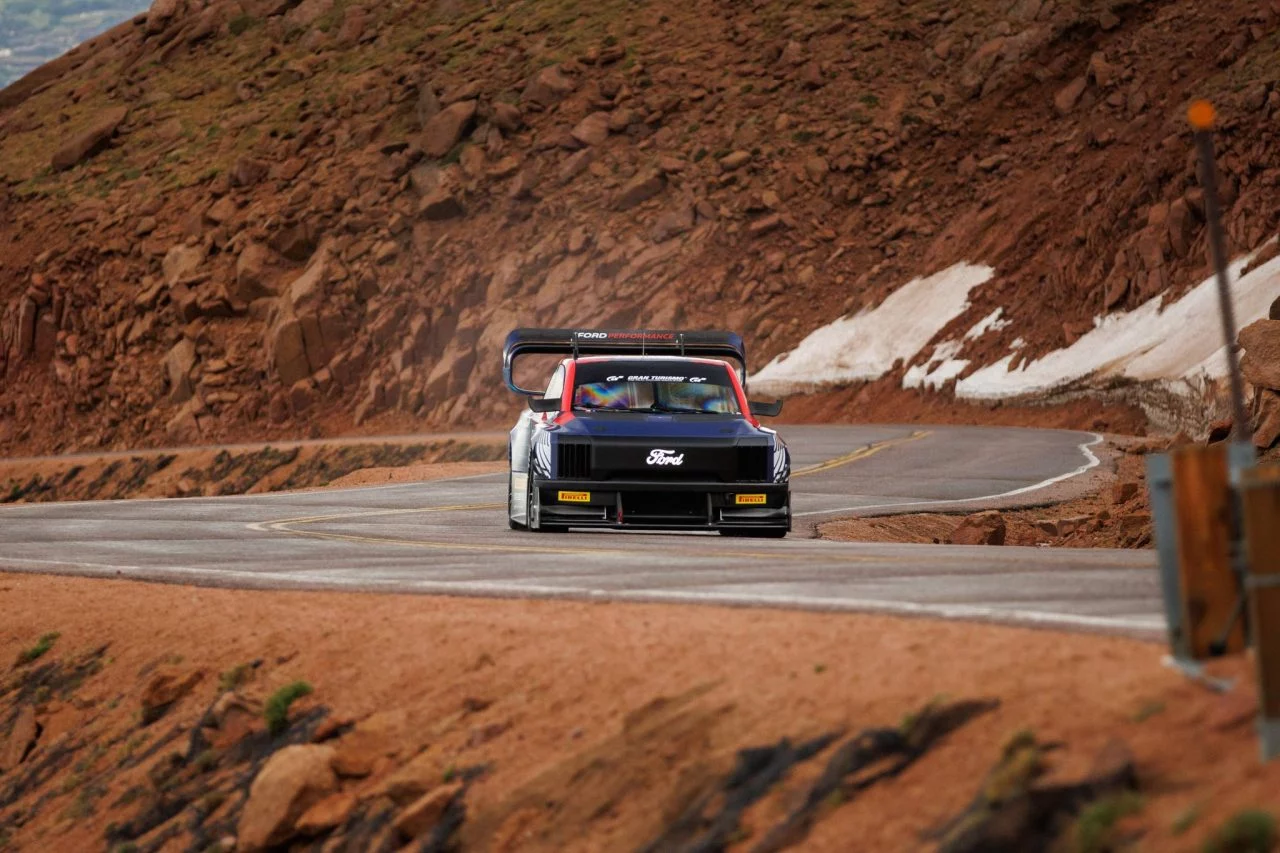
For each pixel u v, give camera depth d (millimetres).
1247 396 93500
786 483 53375
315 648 33969
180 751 32281
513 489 57875
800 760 21078
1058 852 16703
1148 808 16766
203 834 28922
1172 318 185000
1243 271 180250
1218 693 18719
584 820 22672
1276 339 86312
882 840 18547
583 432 53094
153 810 30797
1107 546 68500
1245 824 15234
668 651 27328
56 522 73625
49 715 38031
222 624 38250
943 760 19594
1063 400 191125
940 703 20828
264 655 34750
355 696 30641
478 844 23500
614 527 52625
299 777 26922
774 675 24406
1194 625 19406
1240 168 195875
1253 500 17422
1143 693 19672
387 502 85000
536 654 29125
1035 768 18141
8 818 34406
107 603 43656
